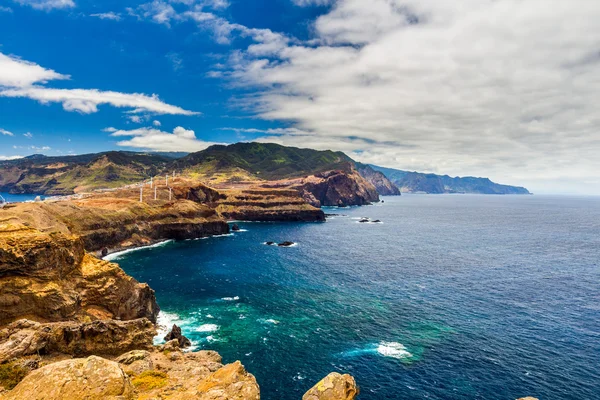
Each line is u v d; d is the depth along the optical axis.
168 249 139.38
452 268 113.62
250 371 50.84
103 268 62.72
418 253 138.75
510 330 65.12
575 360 54.62
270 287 90.50
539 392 46.69
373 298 82.62
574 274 106.69
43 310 50.41
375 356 55.38
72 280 57.88
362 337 61.81
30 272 51.59
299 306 76.81
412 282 96.62
